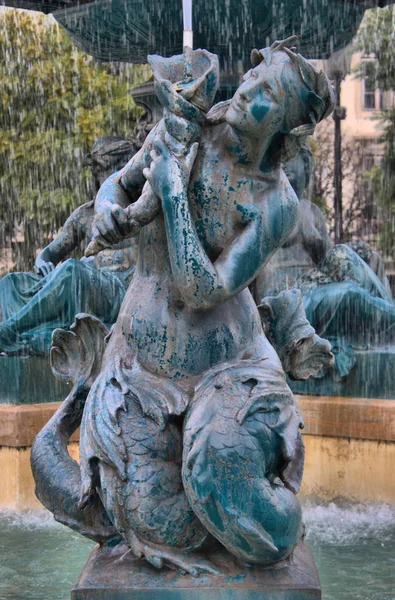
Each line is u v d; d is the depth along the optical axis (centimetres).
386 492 636
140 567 317
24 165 2123
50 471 352
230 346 330
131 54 810
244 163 320
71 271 691
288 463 315
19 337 679
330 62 907
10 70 2080
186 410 320
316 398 664
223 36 743
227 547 310
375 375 652
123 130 2058
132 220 319
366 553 533
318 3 732
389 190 2517
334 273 704
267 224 320
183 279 310
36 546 547
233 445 304
